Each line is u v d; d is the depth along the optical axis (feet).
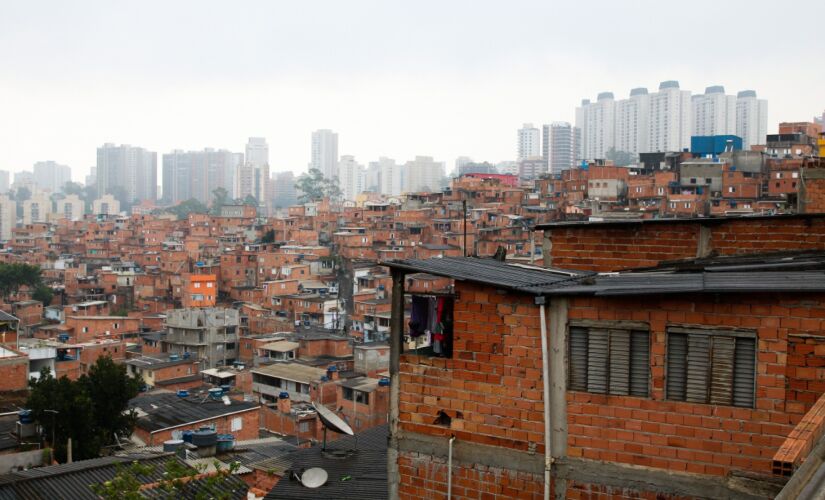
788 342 30.17
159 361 219.82
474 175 492.95
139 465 72.69
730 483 30.40
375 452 61.31
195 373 217.97
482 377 35.22
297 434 167.94
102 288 378.53
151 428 144.15
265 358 226.99
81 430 125.18
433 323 37.40
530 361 34.19
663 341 32.01
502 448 34.81
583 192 375.04
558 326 33.68
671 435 31.83
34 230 570.87
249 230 490.90
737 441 30.81
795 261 40.57
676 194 324.19
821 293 29.63
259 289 340.59
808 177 69.15
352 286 322.75
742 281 31.71
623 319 32.63
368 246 365.40
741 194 322.96
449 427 36.04
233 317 255.09
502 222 347.56
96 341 255.91
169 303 343.87
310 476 53.31
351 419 175.01
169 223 550.36
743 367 30.91
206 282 327.88
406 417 37.11
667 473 31.83
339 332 269.64
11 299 354.13
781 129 388.98
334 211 531.09
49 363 191.21
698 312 31.48
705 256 49.80
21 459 103.19
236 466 79.05
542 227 52.65
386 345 213.46
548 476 33.58
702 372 31.50
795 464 23.32
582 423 33.32
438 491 36.27
